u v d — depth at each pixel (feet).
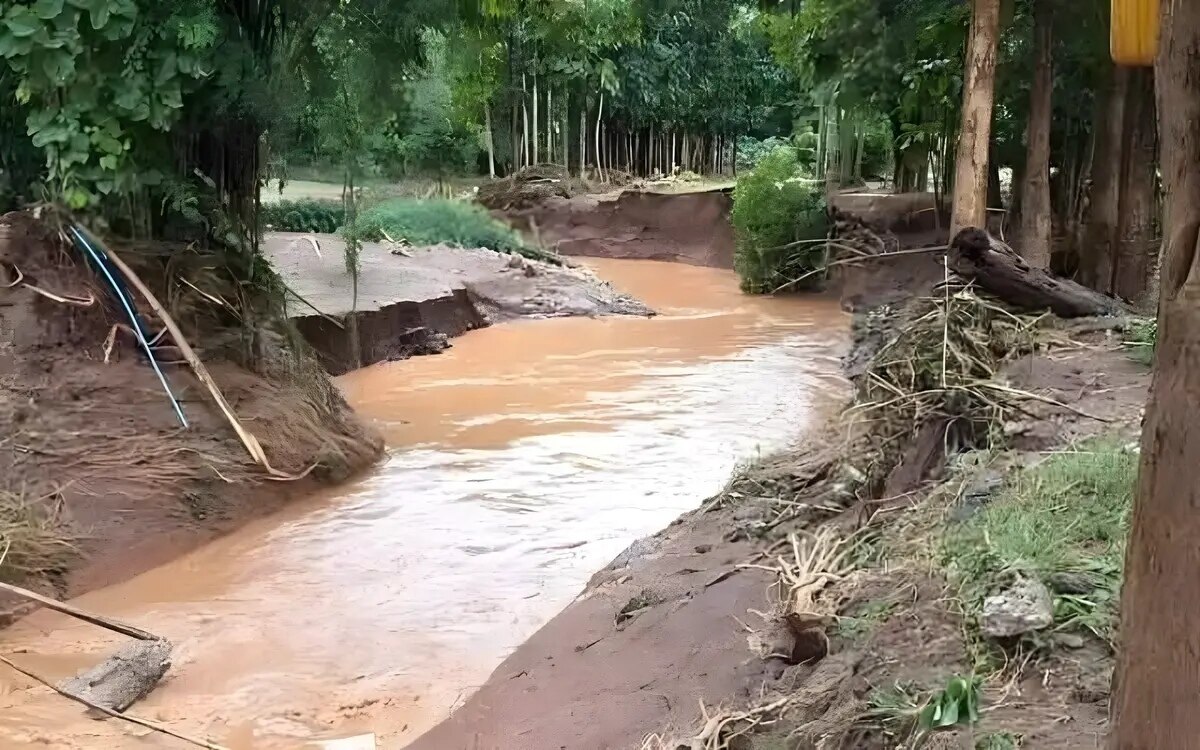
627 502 25.59
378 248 44.80
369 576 21.07
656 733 12.14
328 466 27.37
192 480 23.91
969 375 19.24
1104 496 12.99
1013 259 25.55
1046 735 8.10
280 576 21.09
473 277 55.42
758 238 61.93
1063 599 10.24
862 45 43.34
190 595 20.20
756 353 46.09
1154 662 5.65
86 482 22.58
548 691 14.66
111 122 24.88
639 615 16.75
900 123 53.98
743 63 87.81
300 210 32.09
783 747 9.98
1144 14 5.92
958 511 14.40
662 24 54.29
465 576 20.86
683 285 63.16
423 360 45.50
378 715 15.06
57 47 23.91
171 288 27.04
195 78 25.35
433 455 30.35
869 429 21.53
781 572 15.03
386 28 25.22
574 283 58.95
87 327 25.12
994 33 30.48
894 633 11.08
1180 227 5.51
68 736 14.37
